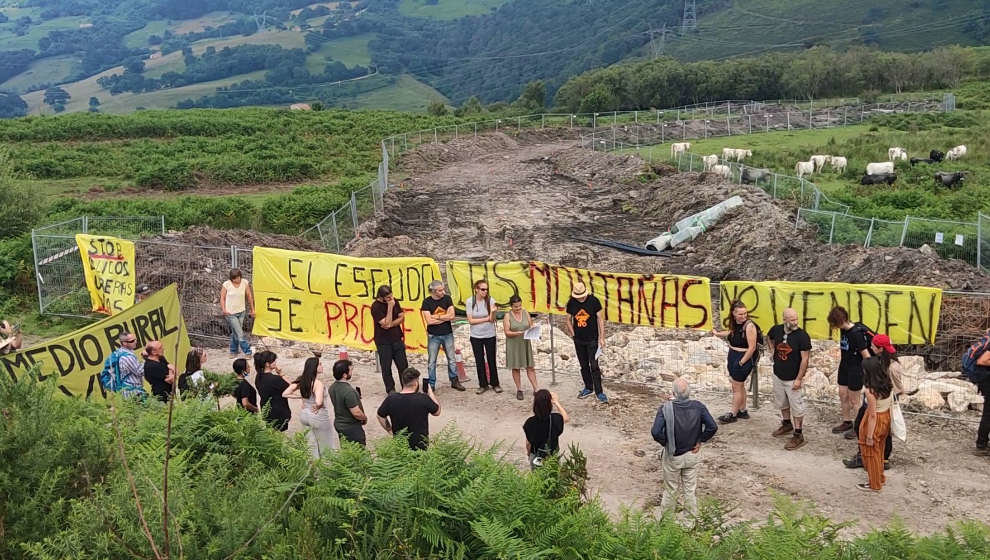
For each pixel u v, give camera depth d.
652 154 51.94
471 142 58.31
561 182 42.69
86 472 5.74
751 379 12.47
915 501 9.59
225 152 52.00
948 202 30.44
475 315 13.06
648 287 13.38
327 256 14.63
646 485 10.19
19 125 57.38
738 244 25.19
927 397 12.19
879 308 12.07
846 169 40.12
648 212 33.41
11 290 19.52
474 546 6.14
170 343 13.49
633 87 100.56
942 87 94.38
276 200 33.81
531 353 12.87
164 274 18.42
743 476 10.34
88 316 18.11
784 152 48.25
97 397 11.12
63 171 44.00
